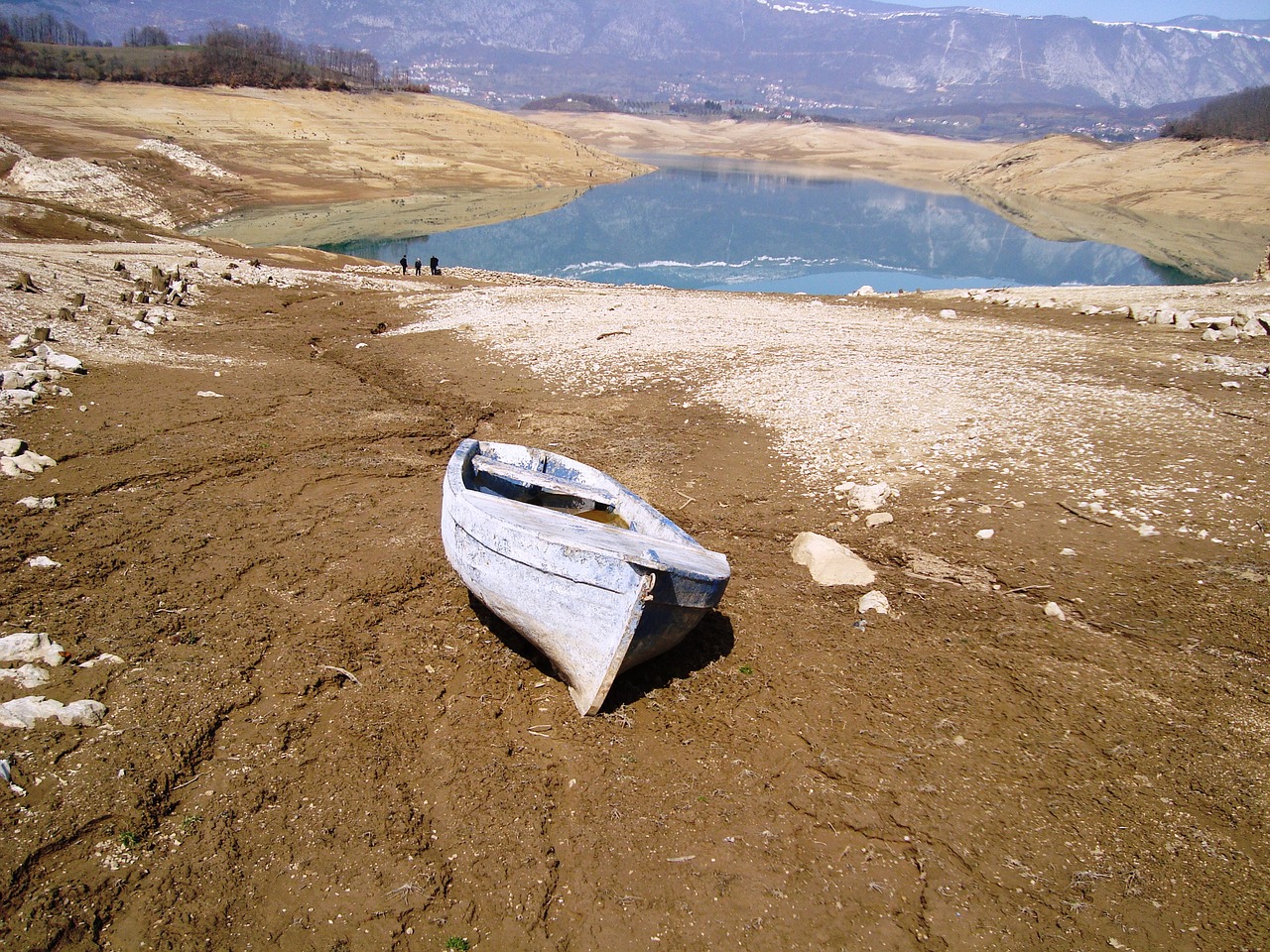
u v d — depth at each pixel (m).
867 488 11.88
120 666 7.23
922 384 16.44
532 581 7.38
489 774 6.65
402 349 21.22
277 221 62.91
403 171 92.31
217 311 24.02
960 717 7.41
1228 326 21.12
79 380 15.39
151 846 5.61
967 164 161.50
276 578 9.28
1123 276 51.66
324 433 14.30
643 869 5.91
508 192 90.38
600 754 7.01
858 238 71.25
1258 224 75.25
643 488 12.59
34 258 23.53
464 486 8.67
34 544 9.19
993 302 28.39
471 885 5.71
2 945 4.79
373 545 10.30
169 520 10.36
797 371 18.00
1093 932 5.44
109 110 85.88
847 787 6.65
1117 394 15.23
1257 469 11.66
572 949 5.36
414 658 8.12
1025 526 10.65
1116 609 8.86
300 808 6.13
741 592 9.63
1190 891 5.69
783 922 5.55
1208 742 6.96
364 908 5.43
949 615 8.98
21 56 102.12
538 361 19.81
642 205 88.81
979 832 6.23
